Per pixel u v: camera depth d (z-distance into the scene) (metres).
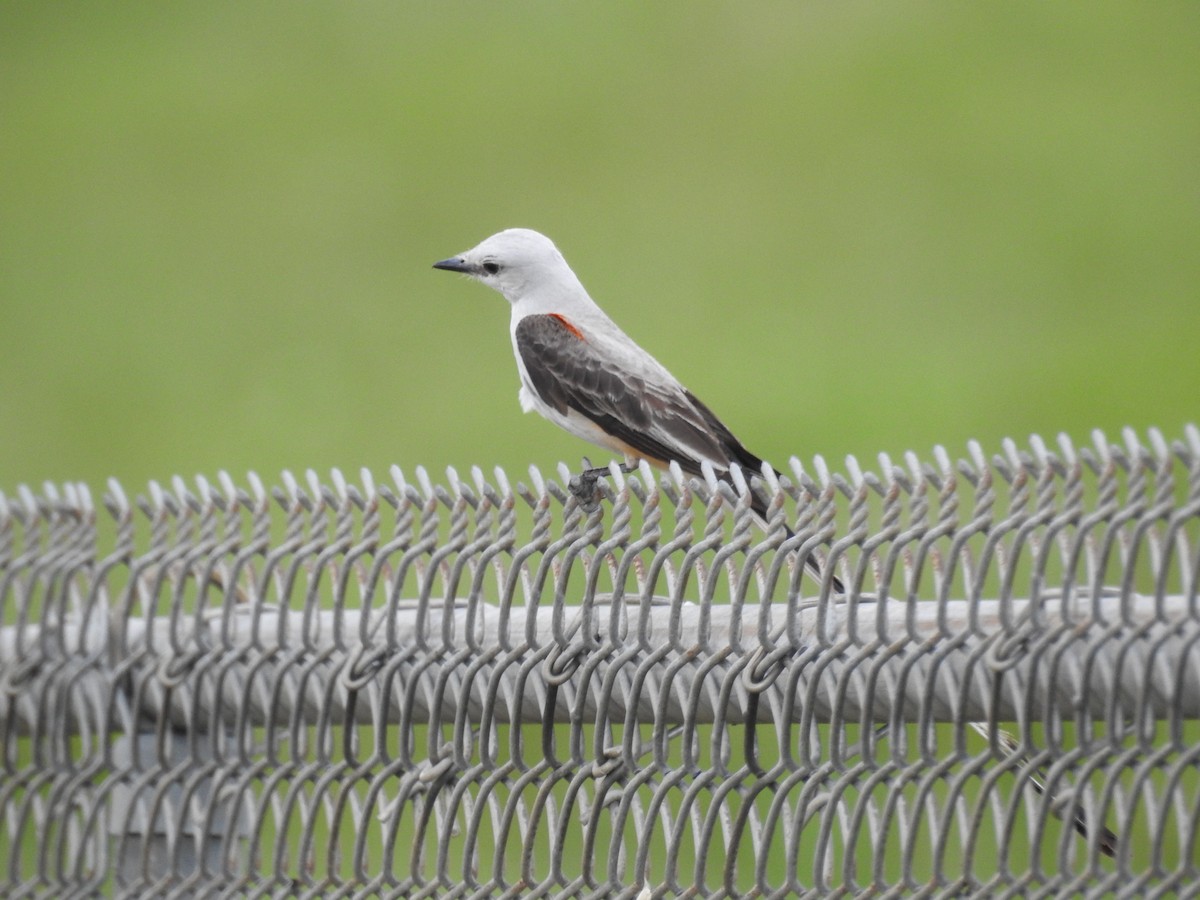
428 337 26.89
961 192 30.53
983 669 4.70
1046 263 29.25
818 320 28.05
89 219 31.61
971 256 29.05
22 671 6.39
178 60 36.22
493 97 34.09
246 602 6.38
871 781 4.82
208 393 25.75
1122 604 4.47
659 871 7.52
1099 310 27.41
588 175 31.48
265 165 32.62
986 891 4.68
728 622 5.12
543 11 37.03
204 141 33.12
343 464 24.05
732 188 31.06
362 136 33.38
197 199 31.95
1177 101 32.25
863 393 25.69
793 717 4.99
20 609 6.40
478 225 31.03
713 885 7.65
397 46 35.41
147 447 24.86
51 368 27.31
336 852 5.70
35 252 31.38
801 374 26.47
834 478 4.89
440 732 5.54
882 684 4.90
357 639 5.77
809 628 5.01
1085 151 31.25
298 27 37.03
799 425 25.09
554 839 5.29
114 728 6.40
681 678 5.20
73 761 6.37
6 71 36.06
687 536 5.09
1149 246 29.14
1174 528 4.38
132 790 6.22
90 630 6.32
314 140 33.06
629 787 5.14
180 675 6.07
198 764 6.09
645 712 5.29
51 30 37.72
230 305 28.62
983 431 24.77
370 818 5.65
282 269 29.78
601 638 5.35
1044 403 25.33
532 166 31.91
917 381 25.86
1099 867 4.55
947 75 33.94
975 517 4.65
